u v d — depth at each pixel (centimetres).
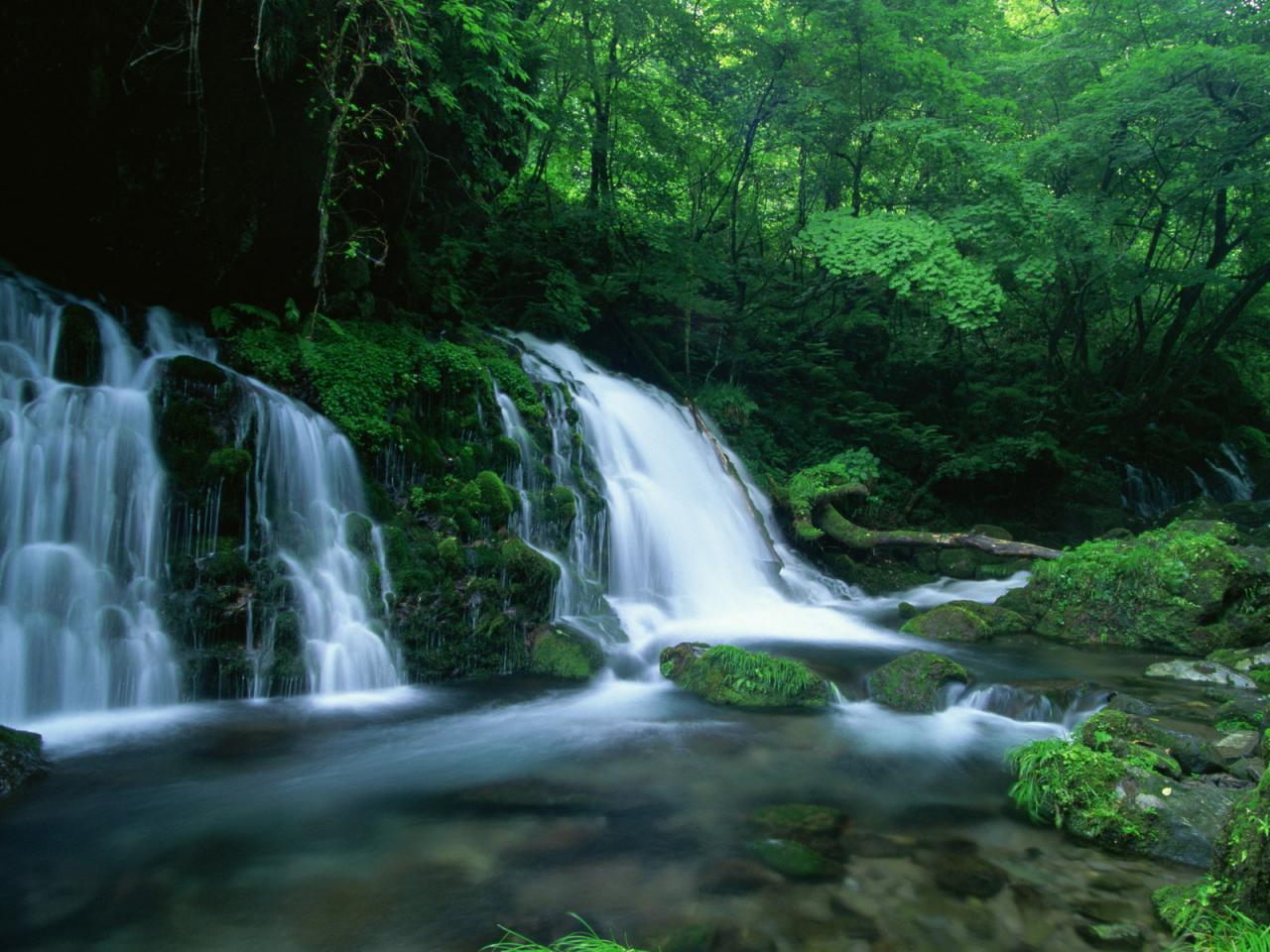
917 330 2273
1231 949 330
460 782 554
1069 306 2012
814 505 1428
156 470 689
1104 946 377
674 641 954
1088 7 1953
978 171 1656
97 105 703
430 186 1120
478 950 365
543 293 1502
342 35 800
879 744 650
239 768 562
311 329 866
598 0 1502
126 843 455
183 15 704
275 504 752
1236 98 1659
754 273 1947
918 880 437
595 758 607
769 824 502
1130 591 1015
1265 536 1405
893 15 1669
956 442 1927
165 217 777
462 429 917
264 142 801
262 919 386
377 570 775
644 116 1650
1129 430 2164
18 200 739
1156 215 2088
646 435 1268
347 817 496
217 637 686
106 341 729
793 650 925
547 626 854
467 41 988
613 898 412
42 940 365
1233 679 828
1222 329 2033
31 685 603
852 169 1967
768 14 1683
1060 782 519
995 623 1084
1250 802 382
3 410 629
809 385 1858
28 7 647
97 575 648
